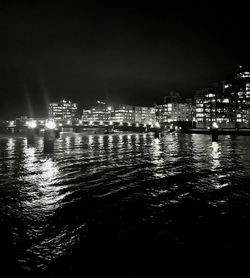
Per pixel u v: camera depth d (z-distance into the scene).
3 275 6.66
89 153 38.62
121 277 7.44
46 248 9.04
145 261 8.22
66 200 14.58
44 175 21.70
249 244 9.29
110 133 138.75
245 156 35.00
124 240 9.63
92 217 11.94
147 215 12.20
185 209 13.00
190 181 19.38
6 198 14.93
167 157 33.88
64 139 79.19
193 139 83.06
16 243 9.38
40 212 12.59
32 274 6.81
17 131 135.75
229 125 199.25
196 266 7.95
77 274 7.55
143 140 74.75
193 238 9.77
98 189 17.03
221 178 20.38
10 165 27.08
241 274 7.55
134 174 22.19
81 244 9.33
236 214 12.24
